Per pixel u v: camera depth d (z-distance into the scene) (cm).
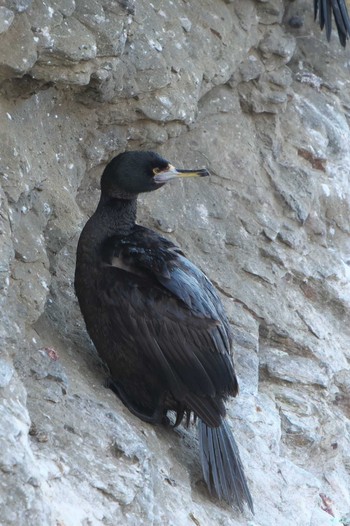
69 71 1078
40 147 1123
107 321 1007
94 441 912
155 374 1015
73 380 989
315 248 1460
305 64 1659
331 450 1272
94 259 1022
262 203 1426
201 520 963
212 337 1013
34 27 1038
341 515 1190
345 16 1545
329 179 1544
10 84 1056
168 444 1033
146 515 895
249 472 1106
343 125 1622
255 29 1484
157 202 1332
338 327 1428
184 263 1041
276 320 1323
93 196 1268
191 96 1314
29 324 967
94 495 868
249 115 1495
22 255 985
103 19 1127
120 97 1217
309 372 1304
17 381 859
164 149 1369
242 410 1178
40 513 777
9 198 995
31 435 874
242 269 1356
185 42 1339
